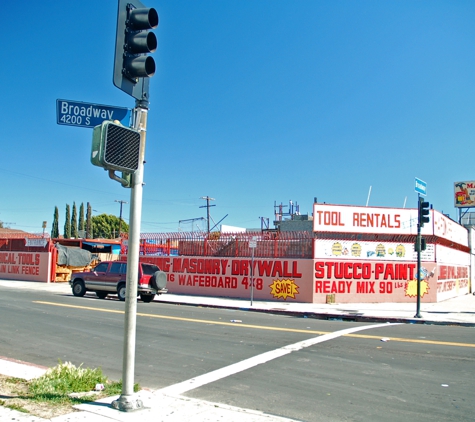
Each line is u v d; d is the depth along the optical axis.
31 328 12.49
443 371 8.34
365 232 23.14
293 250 22.81
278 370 8.29
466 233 33.03
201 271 25.25
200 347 10.34
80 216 78.62
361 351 10.03
